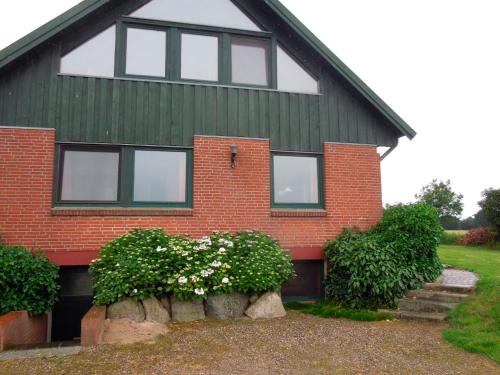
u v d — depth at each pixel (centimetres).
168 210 955
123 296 722
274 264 850
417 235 934
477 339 639
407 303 850
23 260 765
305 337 677
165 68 1015
